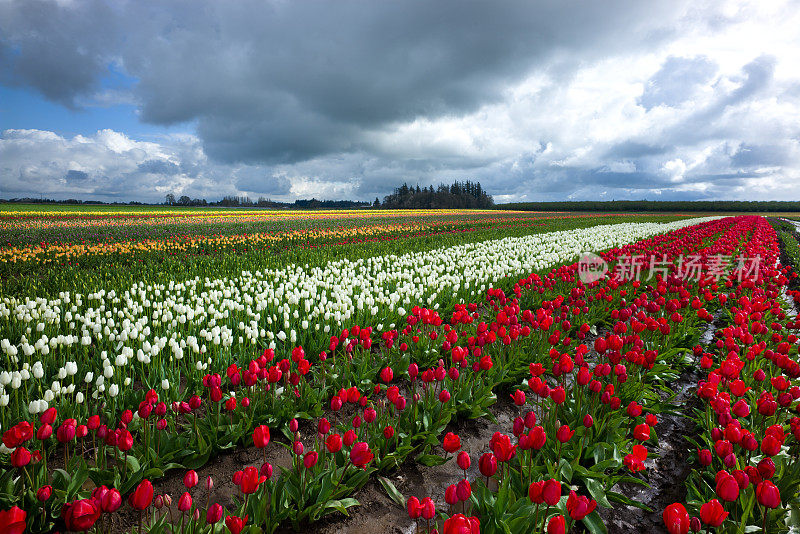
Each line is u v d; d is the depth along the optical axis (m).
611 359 5.14
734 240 21.41
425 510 2.48
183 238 25.84
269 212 74.38
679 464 4.29
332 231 32.12
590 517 3.29
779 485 3.33
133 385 5.78
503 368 5.67
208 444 4.10
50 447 4.14
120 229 33.53
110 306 8.91
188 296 9.98
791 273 13.91
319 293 10.07
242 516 2.94
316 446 3.79
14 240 23.95
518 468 3.75
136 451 3.82
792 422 3.38
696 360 6.77
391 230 34.47
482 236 27.34
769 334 7.22
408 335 7.04
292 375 4.81
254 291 9.85
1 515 1.96
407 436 4.21
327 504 3.31
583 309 8.11
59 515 3.17
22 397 4.81
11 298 8.42
